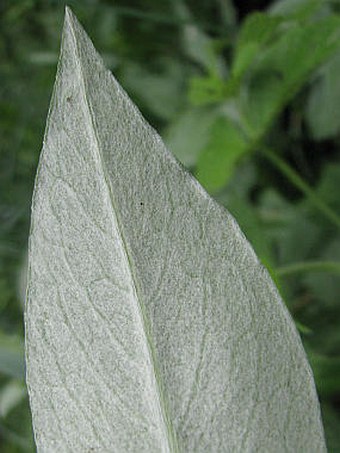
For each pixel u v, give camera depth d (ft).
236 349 0.42
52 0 1.09
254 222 0.94
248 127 0.97
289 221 1.06
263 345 0.42
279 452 0.42
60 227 0.42
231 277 0.42
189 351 0.42
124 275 0.42
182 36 1.25
